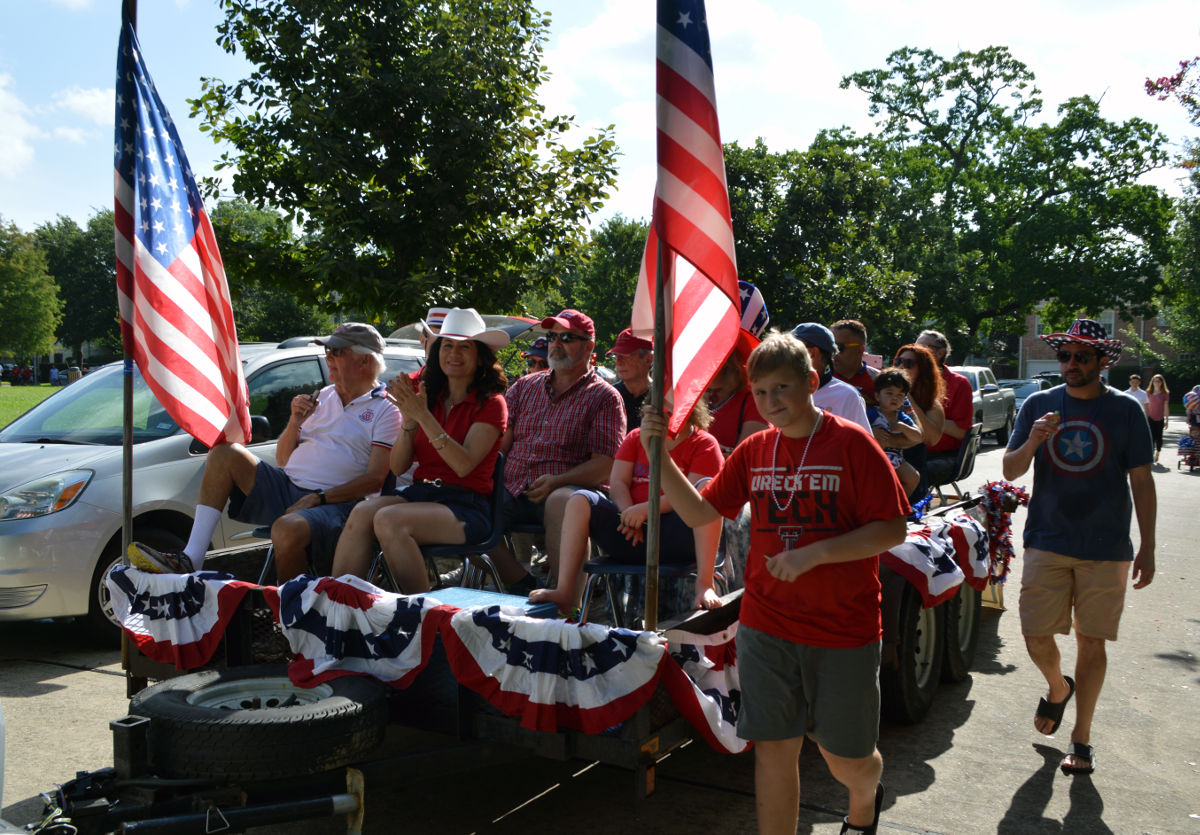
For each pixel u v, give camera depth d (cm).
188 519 604
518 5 997
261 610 364
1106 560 409
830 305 2034
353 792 287
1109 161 3322
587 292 3825
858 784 287
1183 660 598
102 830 264
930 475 693
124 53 395
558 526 438
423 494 434
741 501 296
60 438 629
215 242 427
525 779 411
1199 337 3641
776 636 277
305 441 479
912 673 465
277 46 949
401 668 315
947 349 724
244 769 271
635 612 419
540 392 509
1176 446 2673
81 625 582
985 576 550
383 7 959
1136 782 409
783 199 2058
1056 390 432
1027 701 518
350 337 473
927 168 3244
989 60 3353
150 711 285
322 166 905
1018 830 361
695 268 293
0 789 259
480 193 980
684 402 299
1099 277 3222
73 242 8294
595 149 1054
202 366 420
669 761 432
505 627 300
